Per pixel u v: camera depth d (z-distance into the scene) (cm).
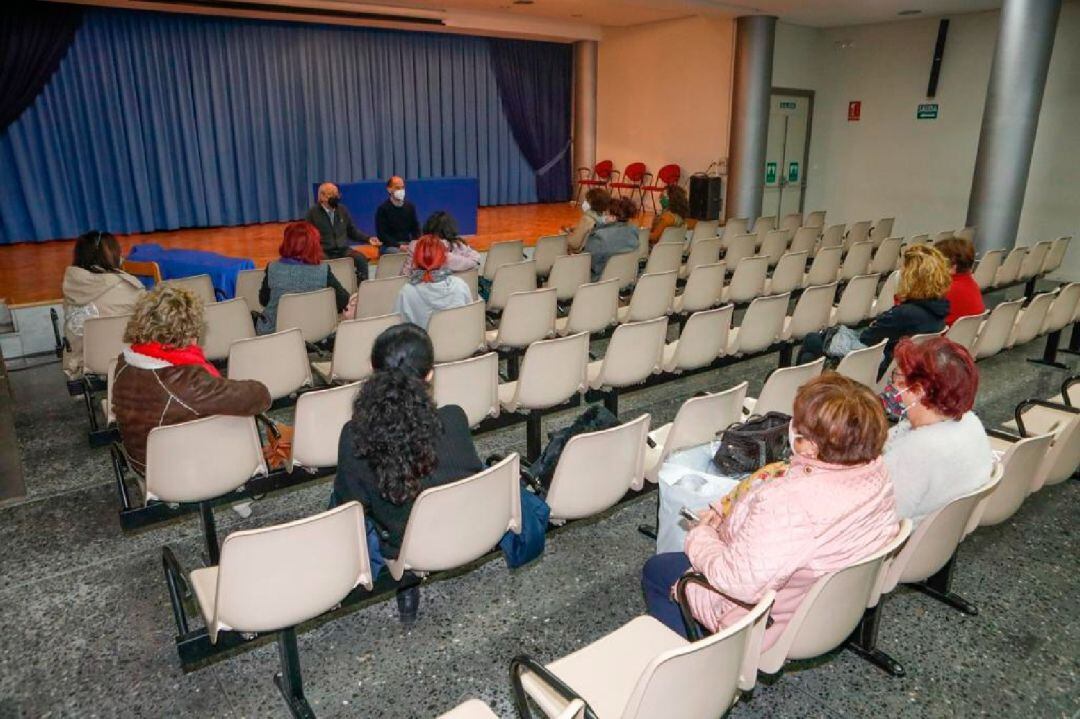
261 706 215
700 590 188
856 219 1145
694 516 215
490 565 285
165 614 254
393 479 199
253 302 529
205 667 230
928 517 211
